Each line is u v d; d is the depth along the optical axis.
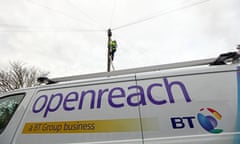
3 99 2.83
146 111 2.21
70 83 2.64
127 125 2.18
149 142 2.05
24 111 2.58
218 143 1.93
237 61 2.31
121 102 2.32
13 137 2.44
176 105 2.17
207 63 2.51
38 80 2.94
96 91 2.48
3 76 23.55
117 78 2.51
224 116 2.03
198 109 2.11
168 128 2.08
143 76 2.45
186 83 2.27
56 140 2.29
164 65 2.61
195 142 1.96
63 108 2.46
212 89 2.18
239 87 2.13
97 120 2.28
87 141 2.21
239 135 1.93
